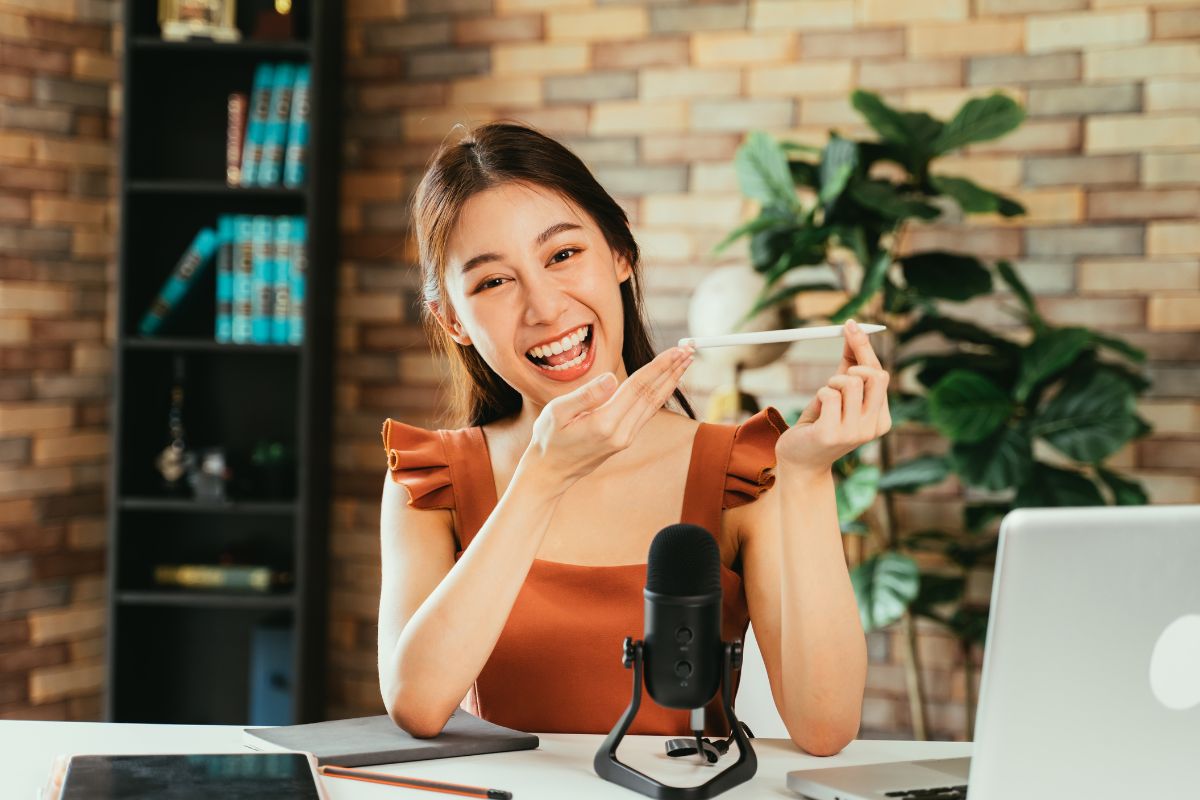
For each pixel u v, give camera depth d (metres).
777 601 1.37
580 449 1.17
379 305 3.44
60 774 1.05
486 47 3.37
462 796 1.06
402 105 3.42
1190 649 0.91
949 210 3.08
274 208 3.33
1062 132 3.03
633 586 1.41
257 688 3.18
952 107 3.10
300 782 1.02
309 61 3.20
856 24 3.15
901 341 2.84
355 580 3.44
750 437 1.47
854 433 1.14
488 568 1.21
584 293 1.38
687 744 1.20
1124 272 3.00
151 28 3.21
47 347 3.30
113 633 3.12
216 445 3.39
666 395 1.17
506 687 1.40
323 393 3.25
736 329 2.82
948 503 3.10
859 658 1.23
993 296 3.07
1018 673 0.88
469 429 1.56
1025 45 3.05
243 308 3.15
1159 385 2.98
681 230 3.27
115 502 3.12
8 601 3.22
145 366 3.27
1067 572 0.88
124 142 3.11
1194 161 2.96
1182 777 0.92
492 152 1.40
